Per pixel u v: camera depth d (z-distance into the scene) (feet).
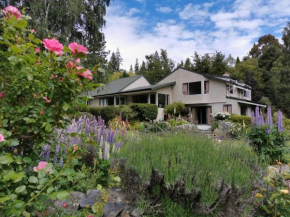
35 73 3.85
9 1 31.14
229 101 57.31
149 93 62.28
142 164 6.56
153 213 6.46
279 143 15.90
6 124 3.78
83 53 4.06
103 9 42.32
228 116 51.37
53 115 4.14
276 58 113.50
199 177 6.06
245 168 6.92
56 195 3.35
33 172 4.00
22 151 4.23
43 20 31.58
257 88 98.27
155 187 6.58
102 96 71.51
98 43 41.32
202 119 64.23
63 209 5.30
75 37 39.73
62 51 4.11
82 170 8.37
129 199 7.09
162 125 28.30
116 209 6.73
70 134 4.85
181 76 65.67
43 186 3.54
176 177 6.02
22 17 4.33
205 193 5.75
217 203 5.88
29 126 4.02
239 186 5.96
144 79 80.28
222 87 58.49
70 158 4.20
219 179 5.92
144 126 30.78
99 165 8.84
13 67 3.80
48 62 3.98
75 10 34.22
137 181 6.68
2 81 4.00
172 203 6.28
